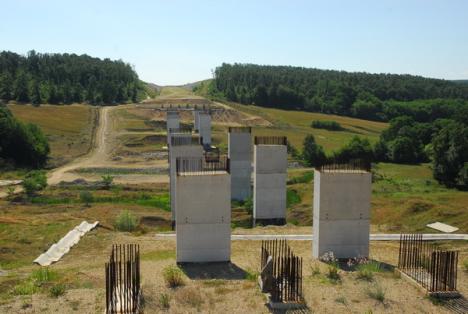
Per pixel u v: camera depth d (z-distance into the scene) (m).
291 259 15.95
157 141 88.12
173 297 15.27
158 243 25.77
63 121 101.06
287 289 15.15
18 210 39.94
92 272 18.92
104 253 24.09
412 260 19.58
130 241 26.41
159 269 19.31
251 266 20.11
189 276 18.59
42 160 71.44
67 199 47.34
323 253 20.92
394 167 75.69
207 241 20.62
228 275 18.81
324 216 20.77
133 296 13.95
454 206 34.03
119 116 109.88
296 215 39.16
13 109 106.25
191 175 20.38
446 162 60.72
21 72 136.38
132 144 85.50
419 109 143.25
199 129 70.38
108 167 68.12
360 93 155.50
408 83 184.88
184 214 20.39
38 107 111.62
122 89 146.25
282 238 26.59
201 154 35.72
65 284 16.88
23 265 22.39
